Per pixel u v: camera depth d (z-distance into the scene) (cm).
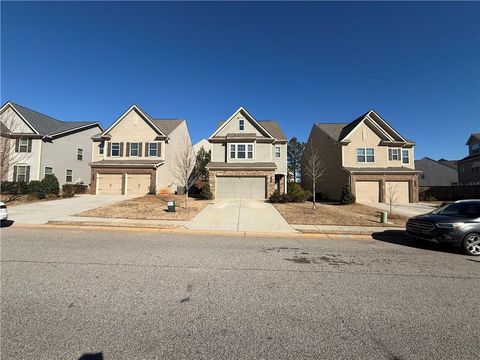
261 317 371
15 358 273
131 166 2600
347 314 385
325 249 805
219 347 299
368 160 2644
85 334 319
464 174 3853
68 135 3058
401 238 1013
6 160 2316
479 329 350
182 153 3203
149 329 334
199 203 1962
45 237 900
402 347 307
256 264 626
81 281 492
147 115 2873
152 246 789
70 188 2672
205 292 453
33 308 384
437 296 455
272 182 2430
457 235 777
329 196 2917
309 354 290
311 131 3528
